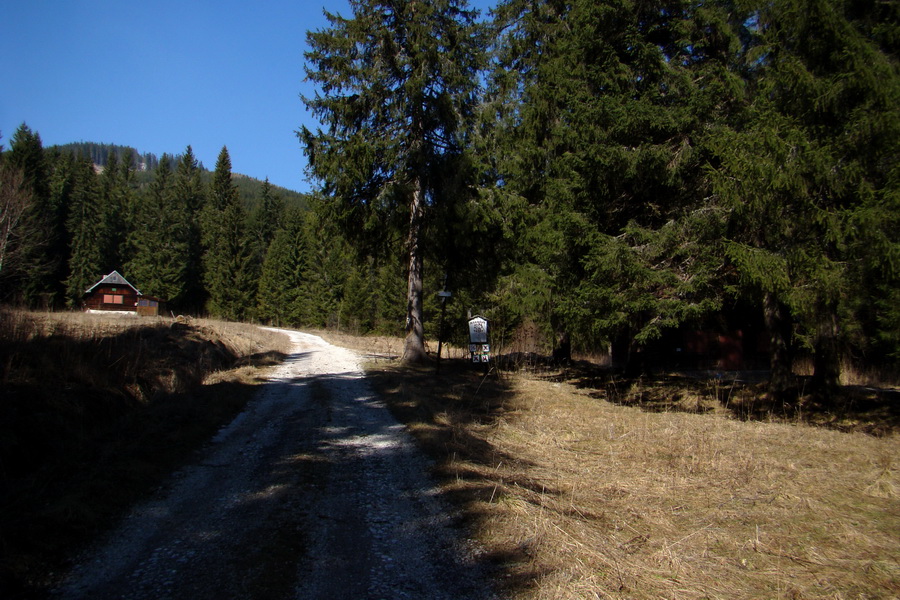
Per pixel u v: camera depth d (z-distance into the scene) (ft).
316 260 205.98
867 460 26.12
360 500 19.01
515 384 53.88
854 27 28.22
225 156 226.58
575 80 42.42
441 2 57.31
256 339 82.07
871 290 28.84
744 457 26.48
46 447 21.09
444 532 16.30
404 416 32.48
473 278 68.95
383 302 163.02
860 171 26.68
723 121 35.68
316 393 39.52
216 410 31.22
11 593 11.87
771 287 28.68
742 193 29.50
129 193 226.58
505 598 12.45
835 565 14.88
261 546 14.84
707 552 15.53
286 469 21.81
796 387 45.34
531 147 55.36
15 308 33.99
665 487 21.90
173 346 45.29
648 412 41.34
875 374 58.59
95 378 28.84
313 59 56.65
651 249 35.65
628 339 57.98
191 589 12.43
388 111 58.59
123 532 15.60
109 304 155.33
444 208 57.72
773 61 31.35
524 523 16.38
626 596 12.75
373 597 12.42
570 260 42.52
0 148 103.86
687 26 37.73
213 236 205.87
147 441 24.25
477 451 25.88
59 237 173.17
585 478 23.20
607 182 39.50
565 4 58.34
